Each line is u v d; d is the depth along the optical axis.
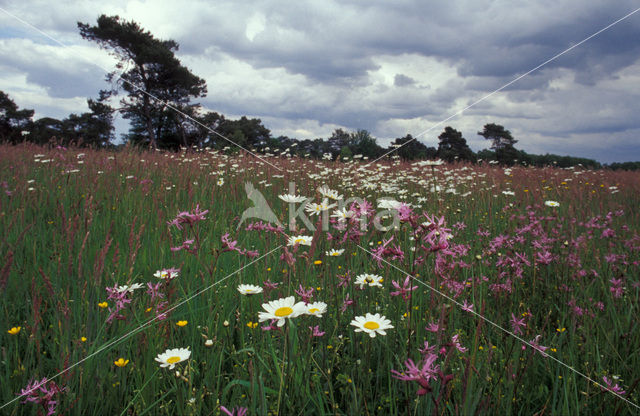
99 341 2.22
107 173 6.59
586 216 4.74
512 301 2.96
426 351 1.75
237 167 8.60
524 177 9.55
